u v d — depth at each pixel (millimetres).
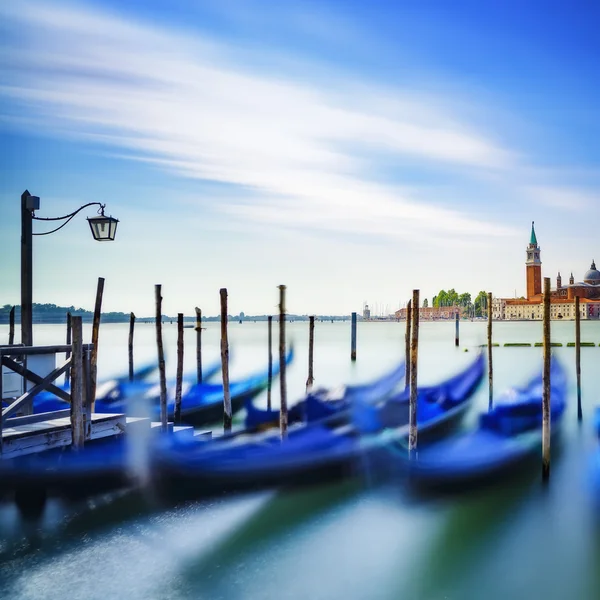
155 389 22594
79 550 9859
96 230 12633
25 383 11969
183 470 12938
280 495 12703
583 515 11695
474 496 12797
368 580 9086
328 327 156750
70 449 11117
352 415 16453
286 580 9086
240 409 22031
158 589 8727
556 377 24156
